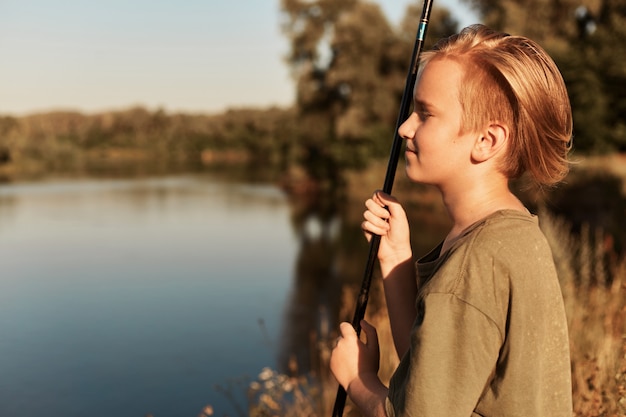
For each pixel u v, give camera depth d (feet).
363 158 86.38
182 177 130.52
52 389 23.08
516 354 3.13
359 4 96.27
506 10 73.15
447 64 3.42
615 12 74.02
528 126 3.31
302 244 51.83
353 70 86.69
